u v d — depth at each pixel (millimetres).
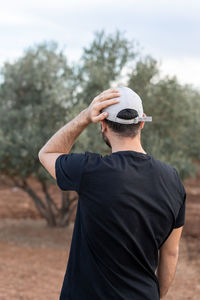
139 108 1611
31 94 9078
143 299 1546
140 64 7645
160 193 1604
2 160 8719
